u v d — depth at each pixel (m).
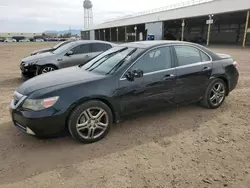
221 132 3.76
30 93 3.22
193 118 4.34
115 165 2.87
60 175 2.68
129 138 3.59
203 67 4.44
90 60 4.72
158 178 2.61
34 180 2.60
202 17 33.53
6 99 5.77
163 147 3.30
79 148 3.30
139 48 4.00
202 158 3.01
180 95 4.23
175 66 4.11
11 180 2.60
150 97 3.86
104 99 3.45
